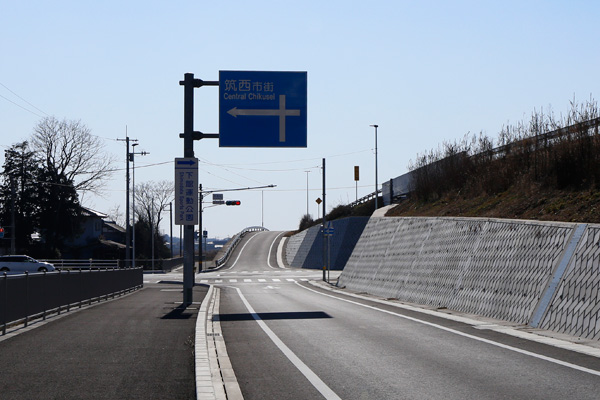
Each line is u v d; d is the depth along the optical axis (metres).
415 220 29.78
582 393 7.93
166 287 42.66
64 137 72.56
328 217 89.44
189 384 8.55
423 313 19.36
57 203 71.62
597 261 13.36
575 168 22.28
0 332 13.78
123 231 106.00
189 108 22.98
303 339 13.54
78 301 22.05
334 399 7.87
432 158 41.94
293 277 58.41
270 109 23.05
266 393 8.23
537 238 16.95
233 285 45.34
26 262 52.59
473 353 11.20
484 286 19.00
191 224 22.94
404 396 7.97
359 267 38.31
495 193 29.89
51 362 10.25
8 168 71.81
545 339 12.79
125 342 12.63
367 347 12.20
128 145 57.69
